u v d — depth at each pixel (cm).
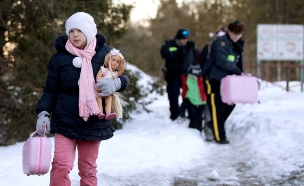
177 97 1262
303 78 2125
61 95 514
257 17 4069
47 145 493
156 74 3356
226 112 1012
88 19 515
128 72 1284
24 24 1125
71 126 508
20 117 1245
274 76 3338
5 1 1055
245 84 938
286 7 4044
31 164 486
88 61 512
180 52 1225
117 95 532
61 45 517
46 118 507
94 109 502
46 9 1073
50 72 519
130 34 3659
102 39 530
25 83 1180
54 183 507
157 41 3925
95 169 538
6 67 1151
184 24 4106
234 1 4081
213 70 969
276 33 2134
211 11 4062
